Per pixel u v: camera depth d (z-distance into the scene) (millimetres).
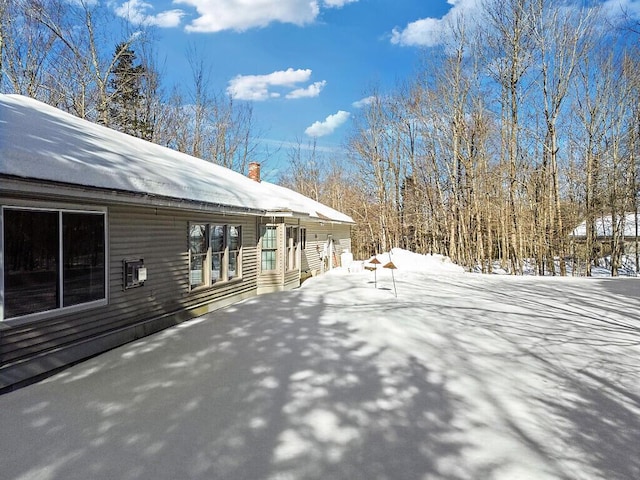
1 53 16109
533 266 23531
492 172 22750
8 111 5566
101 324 5391
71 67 18125
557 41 19172
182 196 6547
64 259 4770
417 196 28938
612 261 21203
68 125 6746
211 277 8484
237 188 10141
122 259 5820
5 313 4055
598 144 20812
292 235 12320
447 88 24000
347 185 36250
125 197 5219
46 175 4078
